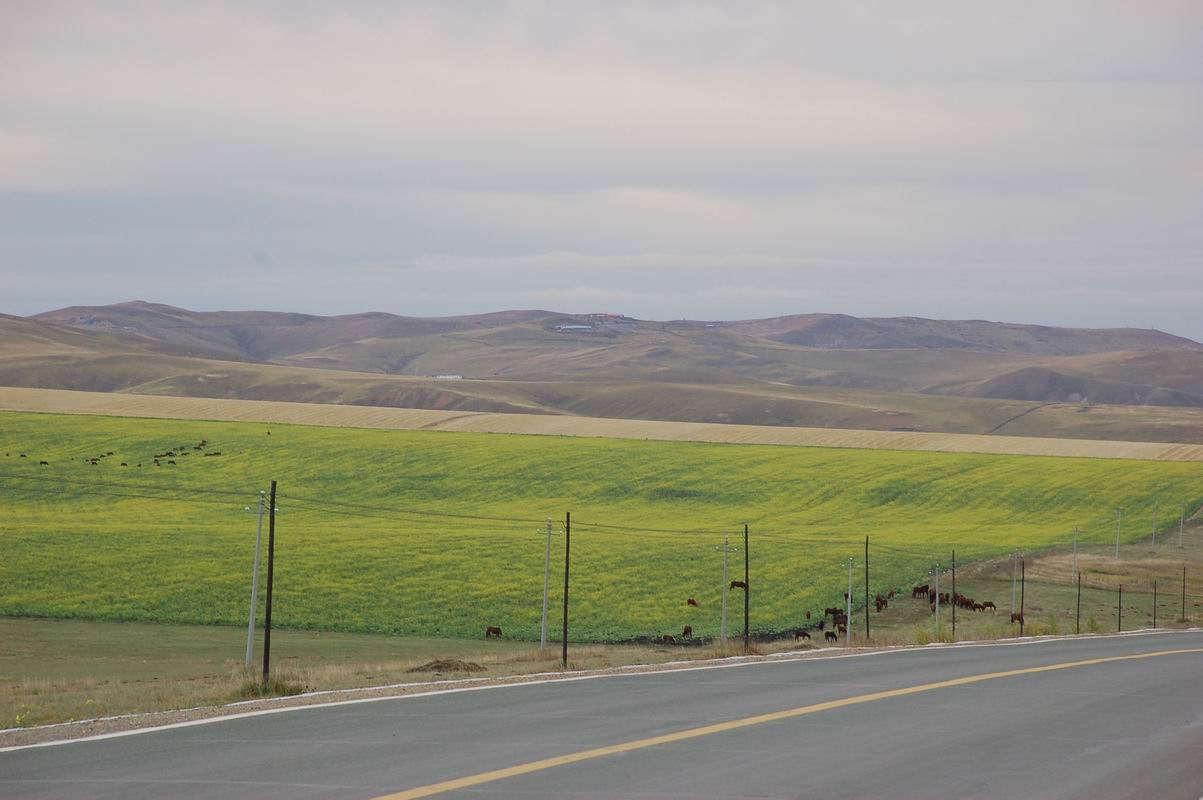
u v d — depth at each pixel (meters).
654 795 19.20
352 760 21.84
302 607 86.56
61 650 68.75
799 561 110.62
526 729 25.80
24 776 20.28
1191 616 98.19
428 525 124.50
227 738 24.30
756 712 29.06
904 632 83.56
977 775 21.52
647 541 117.19
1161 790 20.55
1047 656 50.31
